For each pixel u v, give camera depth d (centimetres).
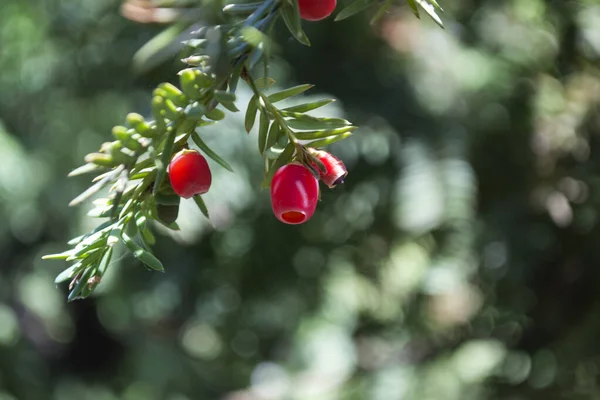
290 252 157
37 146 167
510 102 135
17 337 181
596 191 125
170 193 45
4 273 181
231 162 132
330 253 160
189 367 195
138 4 43
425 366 157
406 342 169
